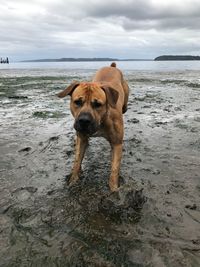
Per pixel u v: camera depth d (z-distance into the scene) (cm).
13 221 82
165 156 125
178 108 223
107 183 102
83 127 94
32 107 232
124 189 86
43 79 483
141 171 111
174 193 96
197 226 79
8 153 129
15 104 246
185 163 118
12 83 418
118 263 67
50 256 68
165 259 67
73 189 98
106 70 141
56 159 123
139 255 69
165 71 759
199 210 87
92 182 103
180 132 158
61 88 354
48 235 76
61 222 81
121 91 132
